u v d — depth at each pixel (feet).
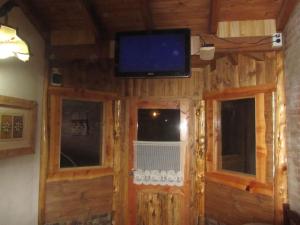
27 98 10.73
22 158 10.52
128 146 13.46
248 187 10.85
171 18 10.94
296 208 9.09
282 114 10.09
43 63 11.85
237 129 11.84
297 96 8.85
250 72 11.14
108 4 10.59
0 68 9.32
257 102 10.87
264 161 10.53
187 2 10.14
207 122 12.83
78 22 11.46
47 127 11.82
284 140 10.01
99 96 13.02
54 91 12.02
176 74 9.76
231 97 11.75
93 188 12.76
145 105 13.50
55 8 10.87
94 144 13.12
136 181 13.39
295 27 8.86
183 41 9.84
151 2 10.23
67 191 12.16
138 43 10.13
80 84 12.60
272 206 10.12
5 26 7.59
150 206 13.28
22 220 10.50
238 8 10.09
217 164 12.39
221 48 10.69
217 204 12.15
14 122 9.87
